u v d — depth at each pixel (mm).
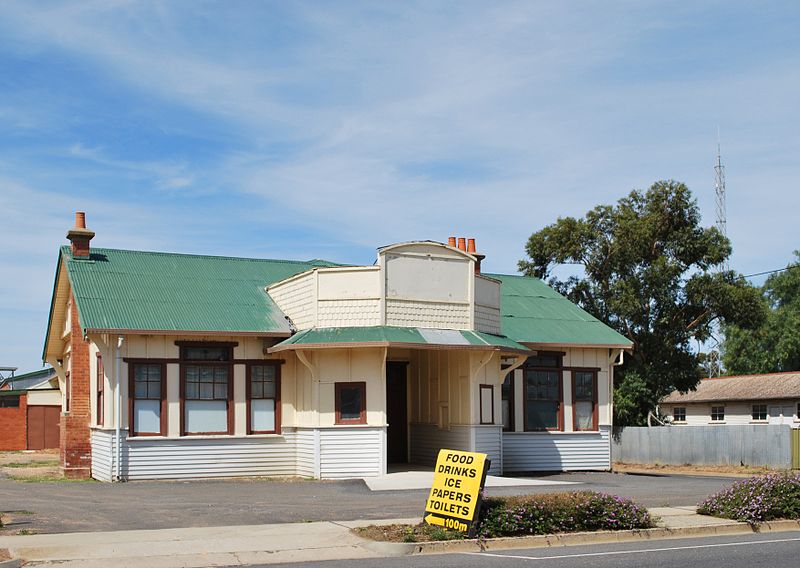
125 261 26625
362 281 23281
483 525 13938
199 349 23953
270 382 24641
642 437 35312
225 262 28484
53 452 39156
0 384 56094
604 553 12859
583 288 41031
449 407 25156
